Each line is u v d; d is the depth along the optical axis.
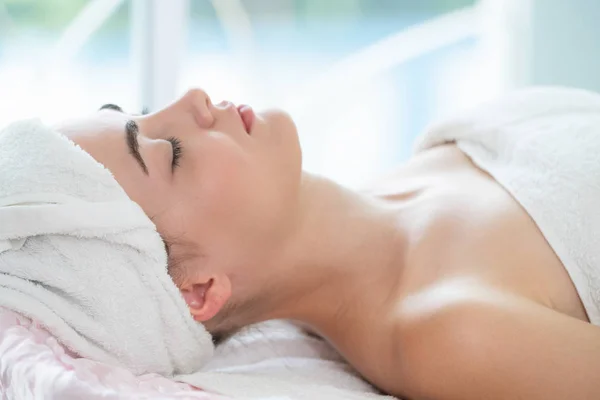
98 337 0.94
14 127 1.00
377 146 2.51
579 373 0.90
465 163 1.28
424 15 2.82
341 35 2.78
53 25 2.20
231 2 2.54
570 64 2.07
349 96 2.46
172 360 1.03
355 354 1.14
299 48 2.71
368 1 2.83
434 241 1.12
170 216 1.05
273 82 2.60
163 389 0.90
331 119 2.46
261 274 1.15
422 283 1.09
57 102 2.19
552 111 1.23
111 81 2.27
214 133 1.09
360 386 1.12
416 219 1.17
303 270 1.17
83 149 1.02
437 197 1.19
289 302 1.21
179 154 1.07
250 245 1.11
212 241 1.08
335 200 1.21
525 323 0.94
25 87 2.17
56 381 0.80
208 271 1.09
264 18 2.66
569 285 1.04
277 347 1.23
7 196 0.94
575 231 1.05
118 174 1.03
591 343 0.91
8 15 2.17
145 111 1.27
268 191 1.10
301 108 2.46
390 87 2.48
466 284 1.03
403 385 1.04
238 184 1.07
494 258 1.06
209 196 1.06
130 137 1.05
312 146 2.46
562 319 0.95
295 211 1.14
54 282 0.93
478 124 1.28
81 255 0.94
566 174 1.09
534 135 1.17
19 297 0.92
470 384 0.95
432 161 1.32
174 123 1.09
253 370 1.14
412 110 2.51
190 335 1.04
